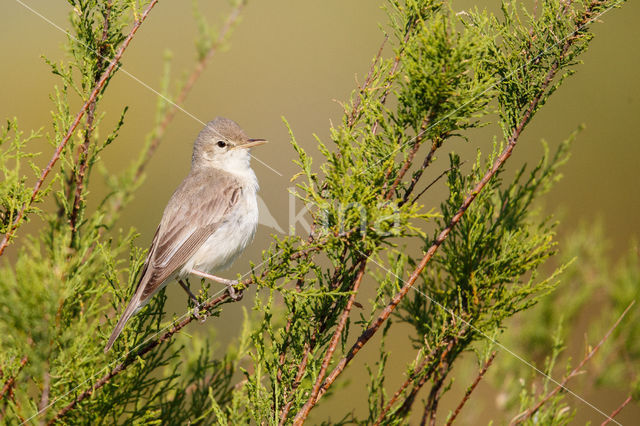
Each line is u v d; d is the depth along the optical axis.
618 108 19.61
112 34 7.91
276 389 7.31
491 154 7.35
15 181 7.30
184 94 6.77
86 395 7.39
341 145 6.62
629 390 10.84
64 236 6.91
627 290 11.09
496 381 10.73
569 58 7.41
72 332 6.99
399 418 7.79
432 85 6.57
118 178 6.73
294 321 7.54
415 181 7.23
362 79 22.36
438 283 8.27
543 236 7.95
